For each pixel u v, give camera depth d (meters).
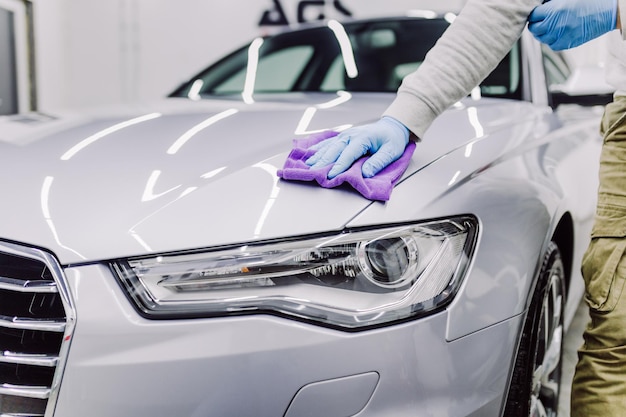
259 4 5.14
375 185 0.83
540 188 1.06
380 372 0.78
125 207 0.83
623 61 0.97
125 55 5.30
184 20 5.23
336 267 0.79
